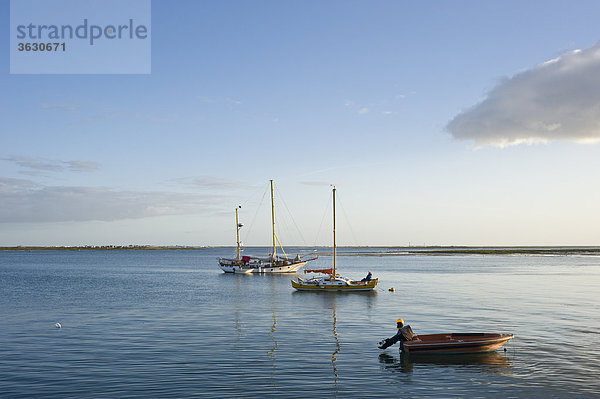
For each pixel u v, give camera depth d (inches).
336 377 961.5
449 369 1021.2
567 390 879.7
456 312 1792.6
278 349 1194.6
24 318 1706.4
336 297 2420.0
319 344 1254.3
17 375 966.4
